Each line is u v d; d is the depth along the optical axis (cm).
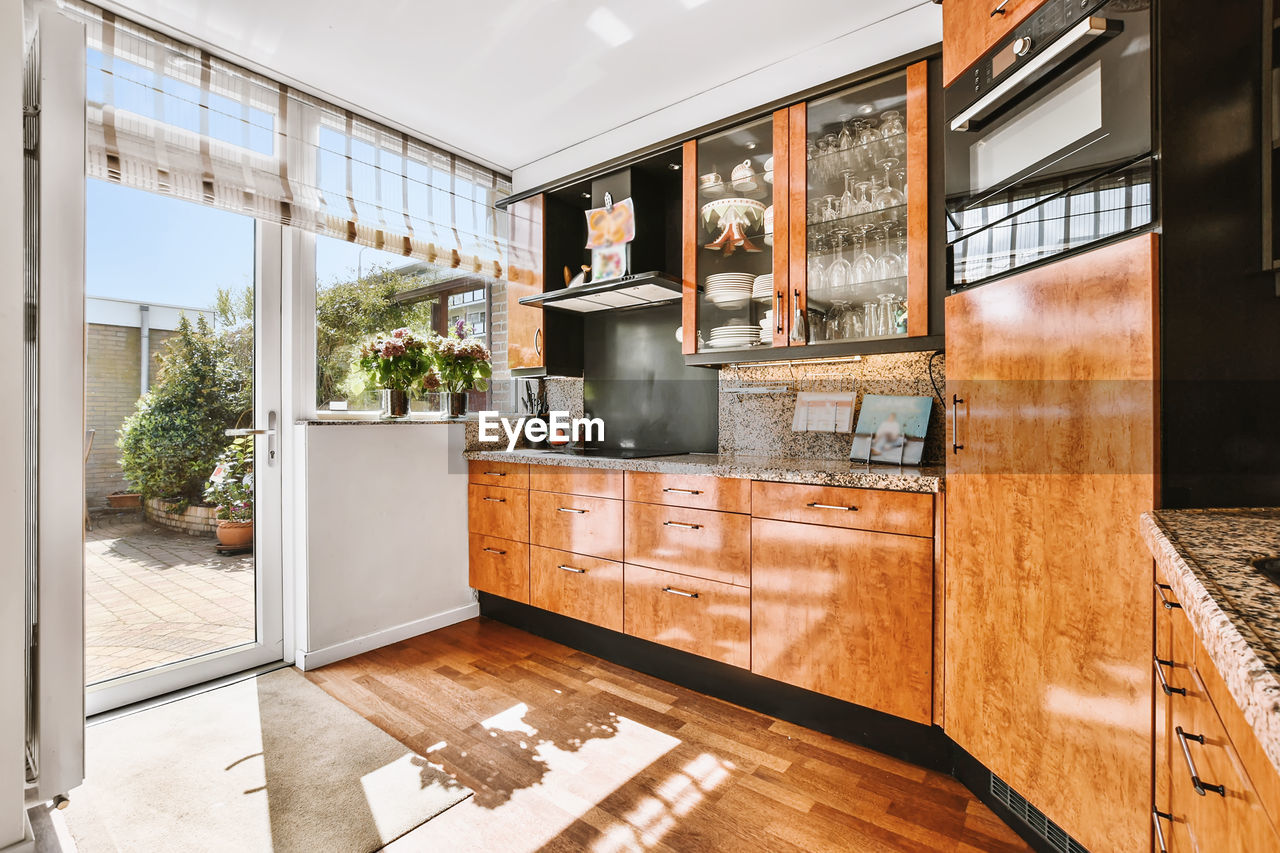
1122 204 120
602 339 335
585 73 250
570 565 270
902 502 181
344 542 266
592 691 235
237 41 224
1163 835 105
